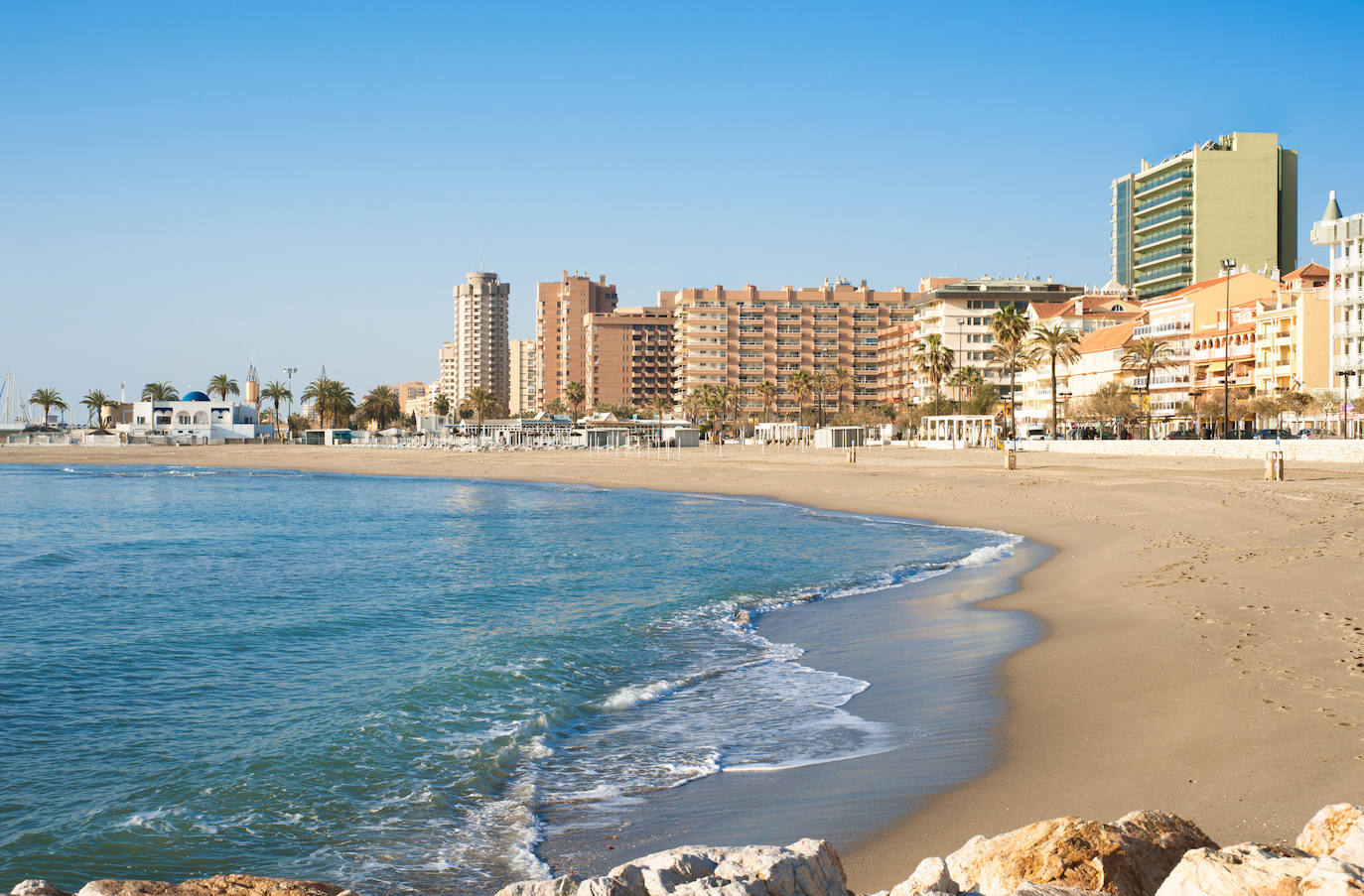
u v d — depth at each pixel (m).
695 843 9.96
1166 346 110.25
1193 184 148.12
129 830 11.37
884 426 137.75
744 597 26.02
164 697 17.39
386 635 22.39
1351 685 13.02
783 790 11.41
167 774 13.25
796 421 191.12
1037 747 12.02
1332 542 26.89
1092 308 140.38
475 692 16.89
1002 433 115.62
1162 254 154.00
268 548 40.91
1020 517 44.22
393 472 107.38
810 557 34.25
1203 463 64.00
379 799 12.09
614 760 13.11
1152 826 6.49
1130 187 165.75
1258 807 9.16
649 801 11.48
